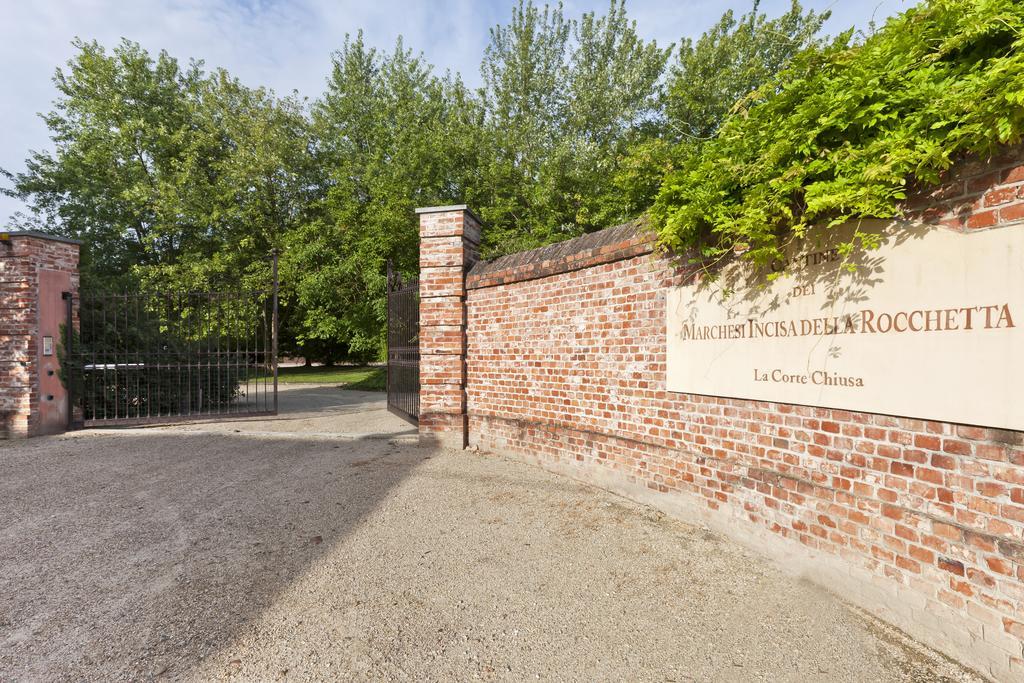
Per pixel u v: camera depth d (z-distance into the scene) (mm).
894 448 2506
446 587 3033
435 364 6742
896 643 2400
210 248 21422
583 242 5020
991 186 2062
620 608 2785
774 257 3023
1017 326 1987
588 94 16109
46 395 7754
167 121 21094
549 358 5387
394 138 18250
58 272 7934
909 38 2301
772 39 13938
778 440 3154
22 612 2771
